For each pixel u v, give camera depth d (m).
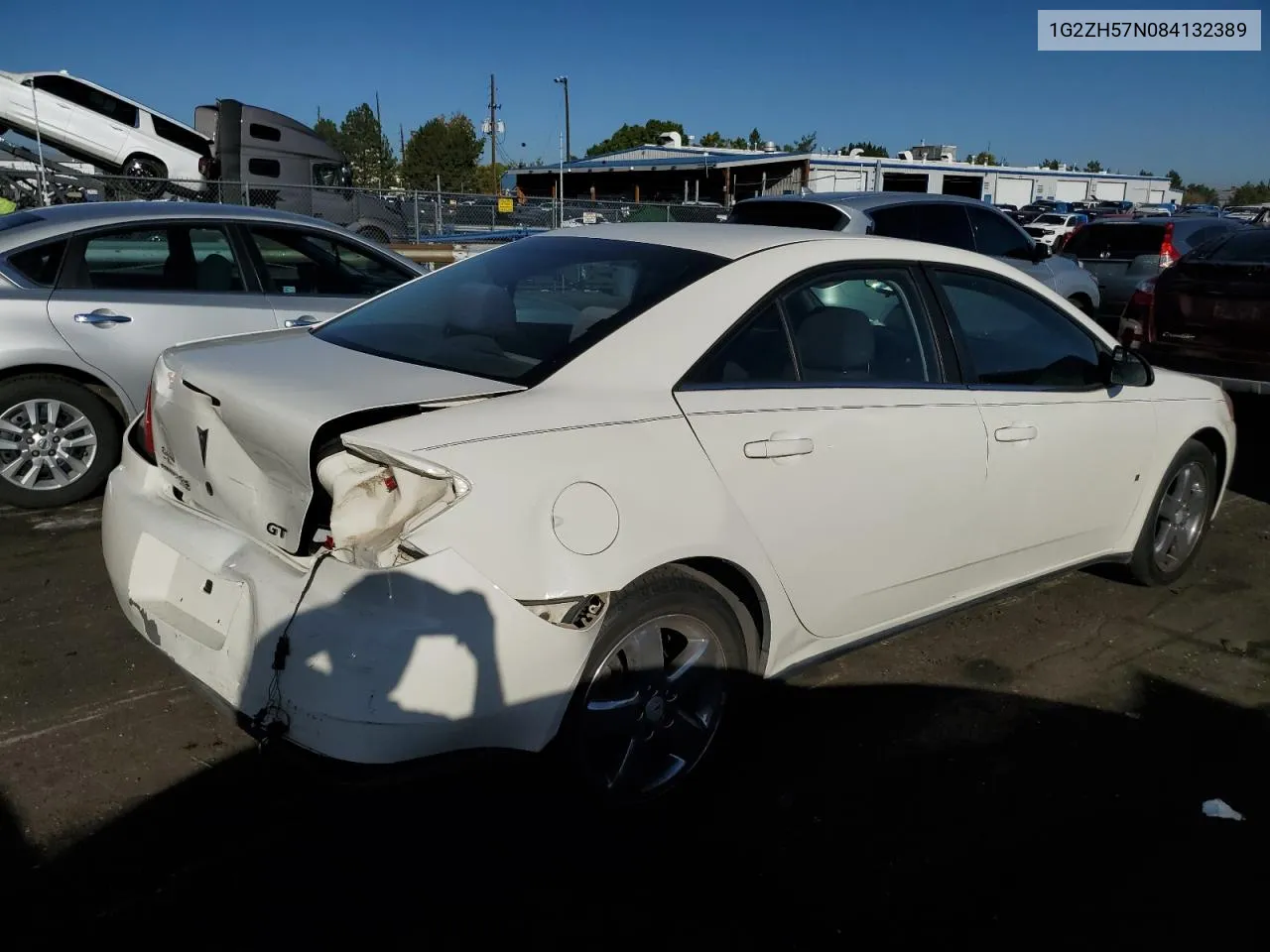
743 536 2.80
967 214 9.45
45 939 2.30
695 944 2.41
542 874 2.62
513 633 2.36
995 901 2.61
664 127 88.56
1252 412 8.88
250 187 15.92
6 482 4.96
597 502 2.49
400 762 2.28
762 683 3.11
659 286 2.98
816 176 28.84
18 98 18.30
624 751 2.78
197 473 2.77
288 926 2.39
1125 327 7.82
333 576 2.31
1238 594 4.74
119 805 2.79
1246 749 3.41
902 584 3.39
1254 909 2.62
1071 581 4.83
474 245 15.42
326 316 5.64
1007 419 3.60
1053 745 3.37
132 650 3.65
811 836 2.84
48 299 4.90
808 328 3.13
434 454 2.30
